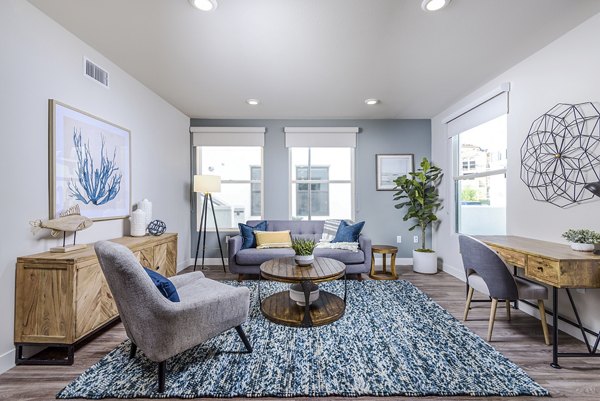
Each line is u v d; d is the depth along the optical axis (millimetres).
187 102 3654
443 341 1984
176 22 1992
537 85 2406
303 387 1509
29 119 1820
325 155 4504
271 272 2250
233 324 1750
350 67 2676
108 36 2172
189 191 4320
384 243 4410
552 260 1701
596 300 1952
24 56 1785
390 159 4402
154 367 1695
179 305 1476
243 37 2176
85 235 2293
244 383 1539
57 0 1765
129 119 2881
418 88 3182
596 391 1497
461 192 3727
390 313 2453
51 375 1634
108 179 2537
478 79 2947
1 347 1657
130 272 1368
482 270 2018
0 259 1659
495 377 1591
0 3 1648
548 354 1849
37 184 1874
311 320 2188
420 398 1446
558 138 2225
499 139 2936
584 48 2018
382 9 1849
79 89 2227
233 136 4316
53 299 1725
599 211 1956
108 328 2240
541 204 2393
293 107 3840
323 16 1920
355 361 1740
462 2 1778
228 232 4367
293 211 4473
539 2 1785
